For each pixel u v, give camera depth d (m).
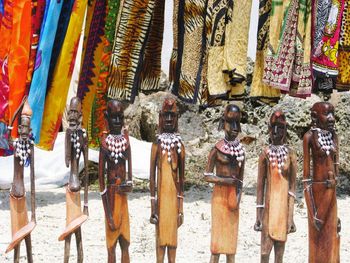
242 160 2.58
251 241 3.17
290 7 3.17
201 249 3.08
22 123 2.62
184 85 3.29
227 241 2.59
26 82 3.30
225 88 3.24
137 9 3.30
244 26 3.20
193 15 3.25
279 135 2.58
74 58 3.37
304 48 3.20
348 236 3.22
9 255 2.96
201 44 3.26
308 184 2.62
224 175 2.58
